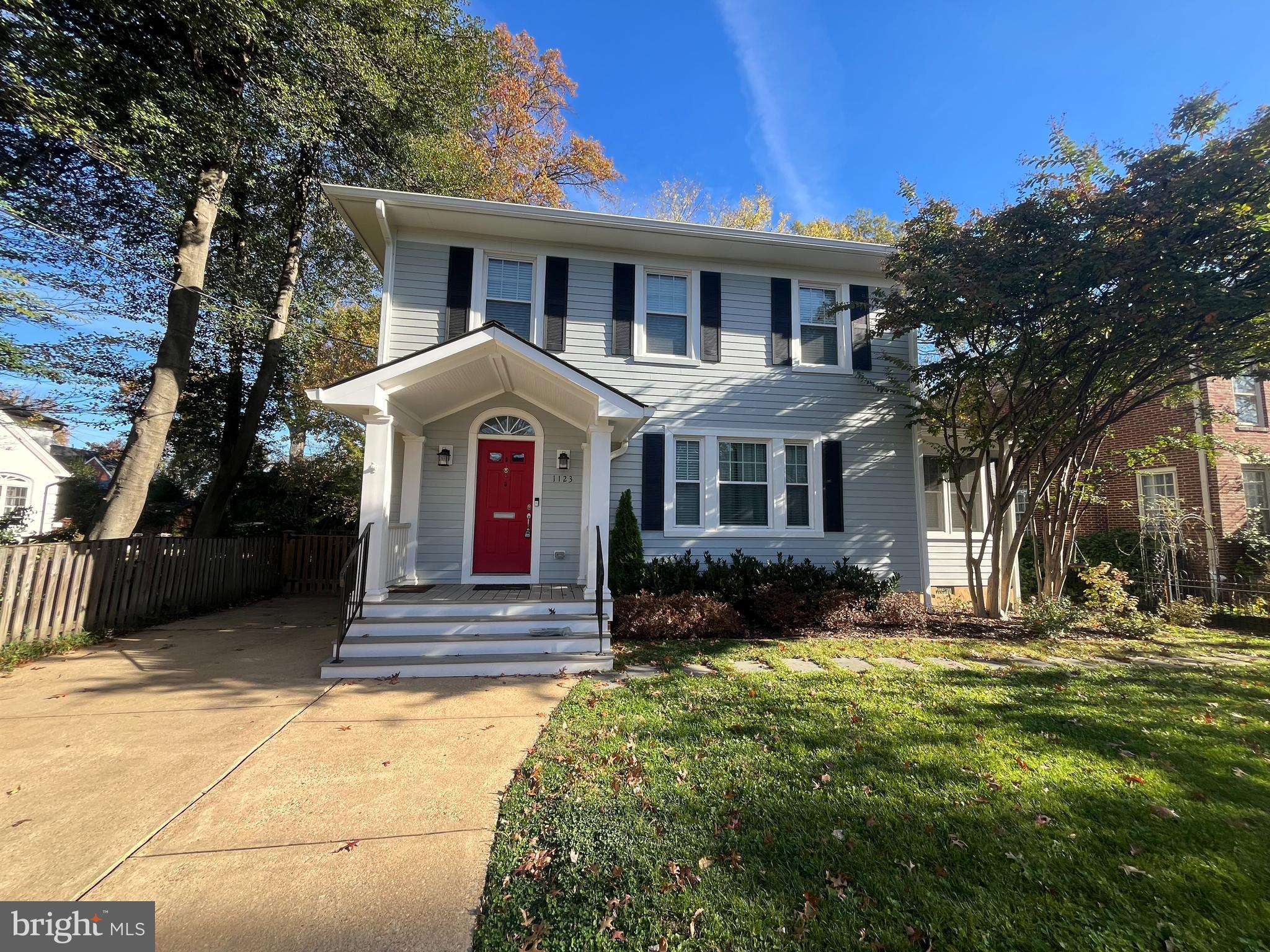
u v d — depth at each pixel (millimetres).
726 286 9930
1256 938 2117
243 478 13359
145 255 10078
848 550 9797
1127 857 2621
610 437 7344
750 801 3125
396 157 11219
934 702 4875
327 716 4531
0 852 2635
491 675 5789
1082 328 7383
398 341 8750
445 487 8766
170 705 4711
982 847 2688
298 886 2443
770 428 9750
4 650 5902
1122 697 5062
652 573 8539
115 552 7523
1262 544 10773
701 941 2094
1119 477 13062
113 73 7336
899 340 10422
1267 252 6523
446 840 2807
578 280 9422
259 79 8305
